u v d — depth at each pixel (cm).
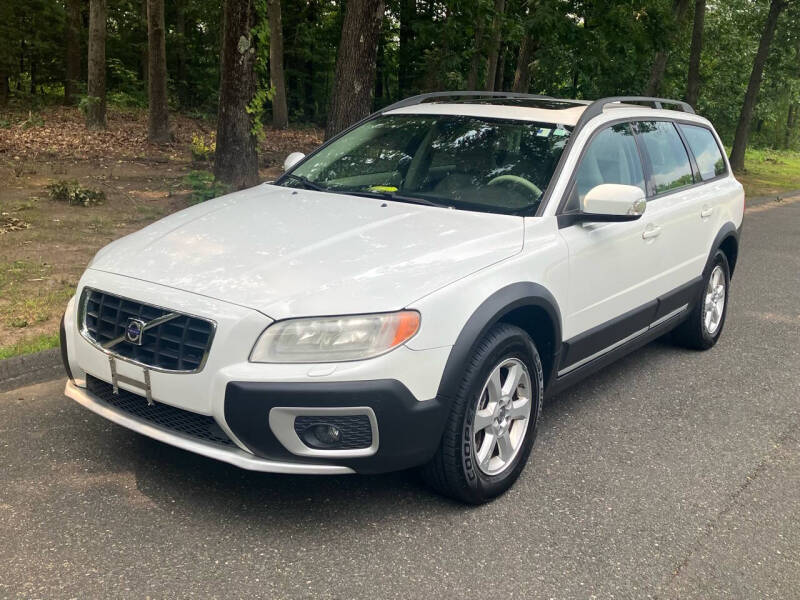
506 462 364
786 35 2973
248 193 446
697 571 312
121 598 273
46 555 296
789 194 2270
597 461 409
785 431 464
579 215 404
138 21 2952
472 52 1778
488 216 388
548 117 454
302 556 305
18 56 2756
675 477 396
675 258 519
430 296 315
